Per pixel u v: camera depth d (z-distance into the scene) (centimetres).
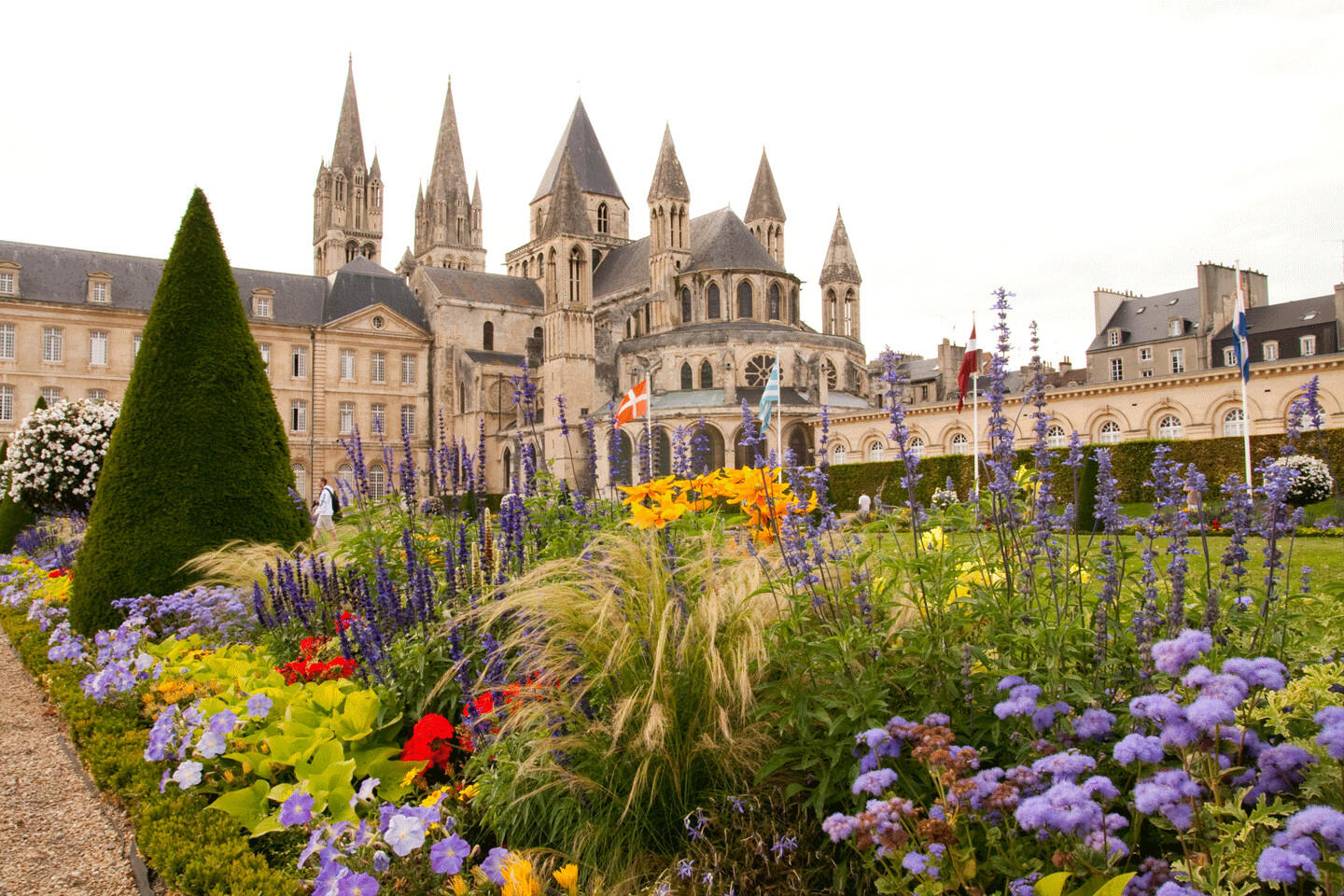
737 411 6138
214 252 1586
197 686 878
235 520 1495
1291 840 346
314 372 7919
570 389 7450
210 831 627
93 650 1244
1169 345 7850
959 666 544
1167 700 386
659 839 584
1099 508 612
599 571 699
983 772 427
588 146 9925
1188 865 376
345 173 10325
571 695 619
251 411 1556
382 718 734
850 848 528
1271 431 4209
